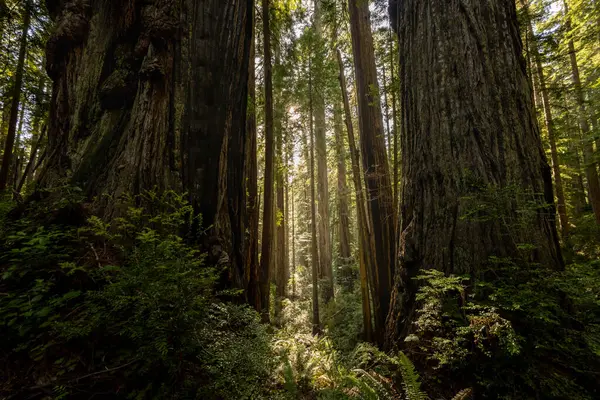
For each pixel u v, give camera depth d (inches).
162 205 121.3
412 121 140.9
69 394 68.9
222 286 124.4
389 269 212.8
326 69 293.7
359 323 233.6
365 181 243.8
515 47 126.1
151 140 128.0
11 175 287.3
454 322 96.0
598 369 79.1
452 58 128.0
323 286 414.6
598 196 308.3
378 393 88.0
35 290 80.0
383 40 268.7
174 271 78.7
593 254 217.2
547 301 84.3
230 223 150.5
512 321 90.4
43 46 236.7
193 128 138.1
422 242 125.1
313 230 274.1
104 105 139.6
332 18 310.0
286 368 89.2
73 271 84.2
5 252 91.5
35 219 105.9
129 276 77.1
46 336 76.9
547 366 82.7
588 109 348.5
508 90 119.3
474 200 111.7
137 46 137.3
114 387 72.9
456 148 121.2
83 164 127.3
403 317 123.7
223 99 151.9
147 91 132.1
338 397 88.7
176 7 141.4
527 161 112.8
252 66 235.5
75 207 109.7
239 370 84.8
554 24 323.3
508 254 103.7
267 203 187.2
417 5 144.2
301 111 354.9
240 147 168.7
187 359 86.9
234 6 162.7
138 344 75.7
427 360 100.1
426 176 128.7
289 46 295.7
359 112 256.2
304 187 597.9
